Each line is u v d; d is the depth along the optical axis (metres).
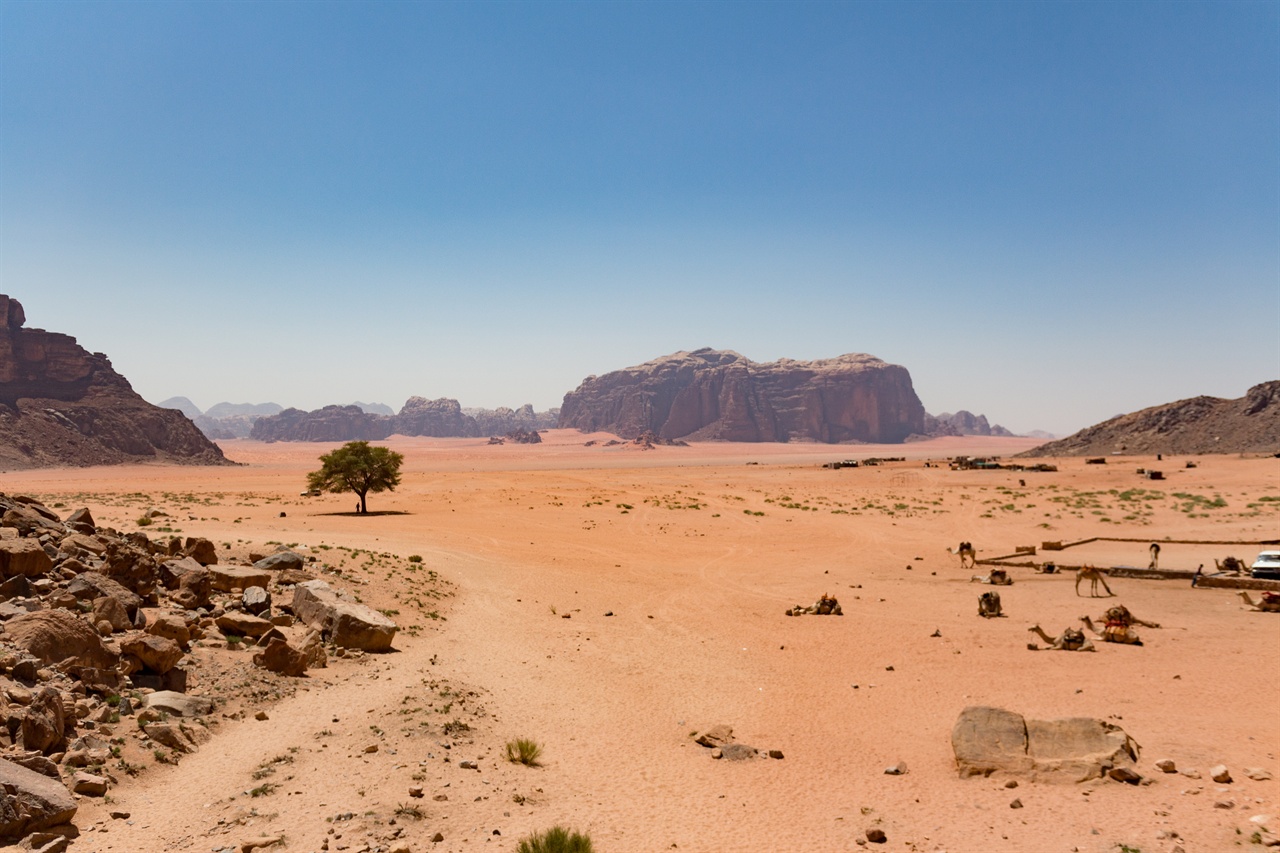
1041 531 70.38
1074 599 39.88
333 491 79.94
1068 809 14.41
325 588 29.30
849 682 25.06
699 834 13.96
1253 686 22.92
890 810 14.91
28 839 11.95
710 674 26.06
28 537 26.36
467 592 38.19
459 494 102.25
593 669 26.30
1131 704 21.45
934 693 23.52
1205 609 36.47
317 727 18.61
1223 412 190.50
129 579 25.27
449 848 13.19
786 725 20.75
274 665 22.06
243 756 16.61
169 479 165.88
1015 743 17.00
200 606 26.31
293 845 12.95
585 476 158.12
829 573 48.91
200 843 12.85
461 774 16.58
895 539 66.38
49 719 14.77
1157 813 13.95
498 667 25.84
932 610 37.38
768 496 107.94
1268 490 94.50
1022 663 26.95
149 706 17.62
